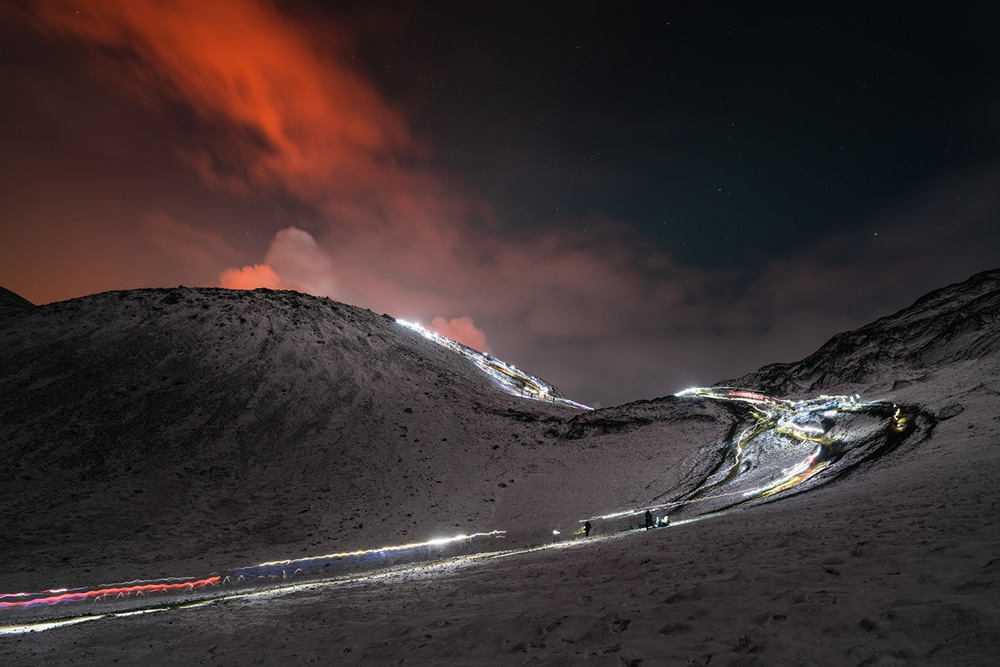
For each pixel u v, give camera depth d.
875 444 36.72
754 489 37.47
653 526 30.47
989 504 10.46
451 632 8.04
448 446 63.06
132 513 44.50
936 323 78.12
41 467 48.94
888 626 4.97
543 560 18.48
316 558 37.31
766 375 86.12
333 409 67.56
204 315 80.94
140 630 13.54
